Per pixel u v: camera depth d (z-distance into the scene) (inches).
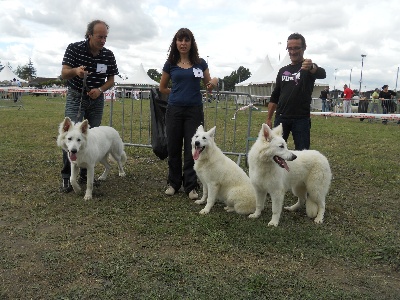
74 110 229.0
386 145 465.4
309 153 194.9
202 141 195.2
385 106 893.2
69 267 131.8
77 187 217.3
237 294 117.5
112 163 298.8
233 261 142.1
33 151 333.4
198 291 118.5
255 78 1482.5
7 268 129.8
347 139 510.3
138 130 498.6
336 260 147.1
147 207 201.6
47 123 546.3
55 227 169.5
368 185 269.6
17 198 206.8
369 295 121.6
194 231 168.2
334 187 262.4
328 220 194.2
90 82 227.8
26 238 156.1
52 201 205.2
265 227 176.1
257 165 179.5
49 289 117.8
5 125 502.0
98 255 141.6
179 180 229.5
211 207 206.1
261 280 126.0
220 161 200.1
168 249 150.6
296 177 190.1
